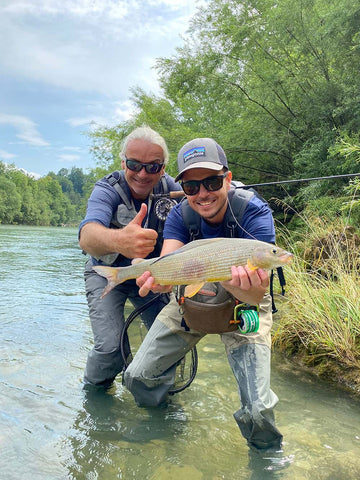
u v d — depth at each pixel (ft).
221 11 16.57
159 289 3.71
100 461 3.46
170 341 4.40
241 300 3.47
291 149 14.92
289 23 13.46
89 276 5.35
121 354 4.80
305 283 6.59
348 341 5.52
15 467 3.33
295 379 5.27
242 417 3.76
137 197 5.18
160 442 3.78
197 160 3.80
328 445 3.76
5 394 4.62
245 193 4.04
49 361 5.67
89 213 4.73
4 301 9.06
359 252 7.52
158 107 23.59
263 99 14.73
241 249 3.19
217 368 5.60
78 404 4.50
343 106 12.42
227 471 3.35
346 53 12.16
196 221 4.14
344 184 11.29
